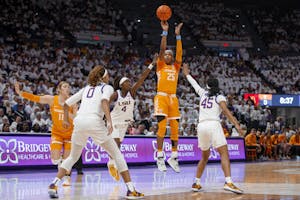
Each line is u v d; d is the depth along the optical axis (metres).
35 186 8.08
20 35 24.16
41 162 12.08
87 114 6.25
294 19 34.19
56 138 8.16
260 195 6.56
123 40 28.36
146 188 7.73
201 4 33.84
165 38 8.93
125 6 31.36
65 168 6.41
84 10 28.59
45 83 18.00
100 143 6.27
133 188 6.28
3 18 24.75
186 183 8.72
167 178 9.95
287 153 21.17
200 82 23.92
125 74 22.56
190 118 18.88
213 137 7.00
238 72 27.00
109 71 22.31
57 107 8.10
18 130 13.48
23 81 17.39
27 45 22.36
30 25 25.22
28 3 26.56
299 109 25.03
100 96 6.29
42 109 15.21
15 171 11.52
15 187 7.88
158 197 6.36
